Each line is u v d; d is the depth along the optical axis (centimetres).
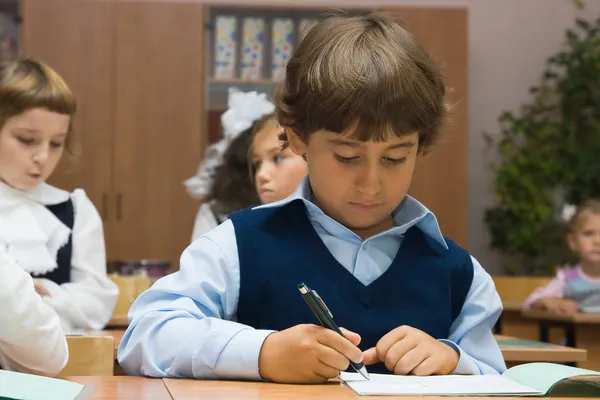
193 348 136
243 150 360
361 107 133
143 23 550
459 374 142
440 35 575
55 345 149
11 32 545
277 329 151
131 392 116
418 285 157
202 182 396
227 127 366
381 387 117
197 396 109
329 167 141
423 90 143
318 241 156
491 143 638
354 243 157
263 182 262
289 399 107
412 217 163
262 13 571
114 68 547
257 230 157
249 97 364
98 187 543
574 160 605
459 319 164
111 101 546
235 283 154
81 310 289
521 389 118
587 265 508
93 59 545
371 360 138
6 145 280
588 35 621
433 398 111
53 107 281
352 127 135
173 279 153
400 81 137
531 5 645
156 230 547
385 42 144
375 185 140
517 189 606
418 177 568
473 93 640
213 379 133
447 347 142
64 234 297
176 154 550
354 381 123
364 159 139
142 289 329
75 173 541
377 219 149
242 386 122
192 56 554
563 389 119
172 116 551
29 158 281
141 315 148
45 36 540
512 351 240
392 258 159
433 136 156
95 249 305
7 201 284
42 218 292
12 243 280
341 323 151
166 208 548
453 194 570
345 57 140
